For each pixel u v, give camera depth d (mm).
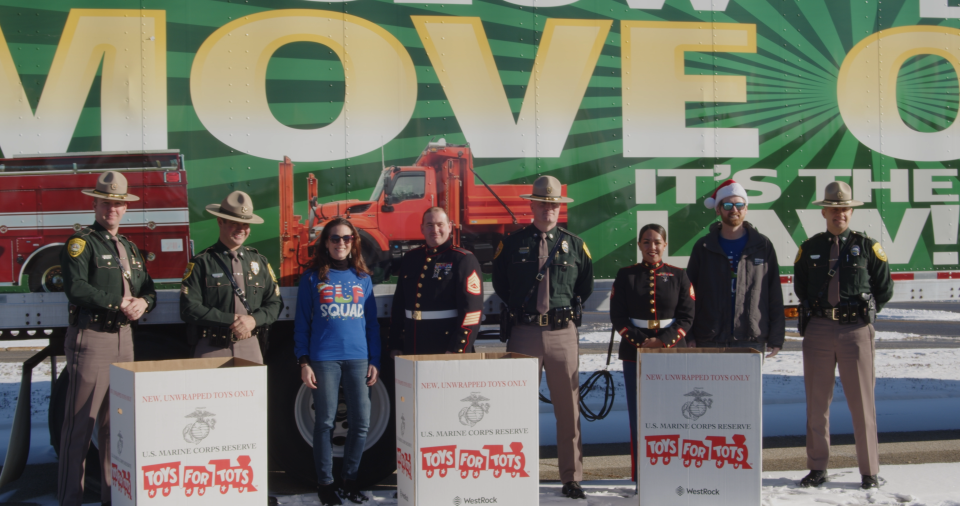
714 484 2928
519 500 2771
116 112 3334
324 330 3238
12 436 3420
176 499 2496
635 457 3494
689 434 2936
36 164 3293
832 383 3551
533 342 3334
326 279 3260
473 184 3572
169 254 3379
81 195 3324
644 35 3676
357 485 3621
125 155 3342
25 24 3273
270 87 3426
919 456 4402
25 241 3301
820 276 3512
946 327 13930
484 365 2756
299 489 3760
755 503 2908
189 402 2516
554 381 3361
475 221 3580
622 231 3678
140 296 3170
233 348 3166
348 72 3475
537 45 3602
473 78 3557
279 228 3451
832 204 3424
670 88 3699
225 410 2564
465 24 3547
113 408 2643
